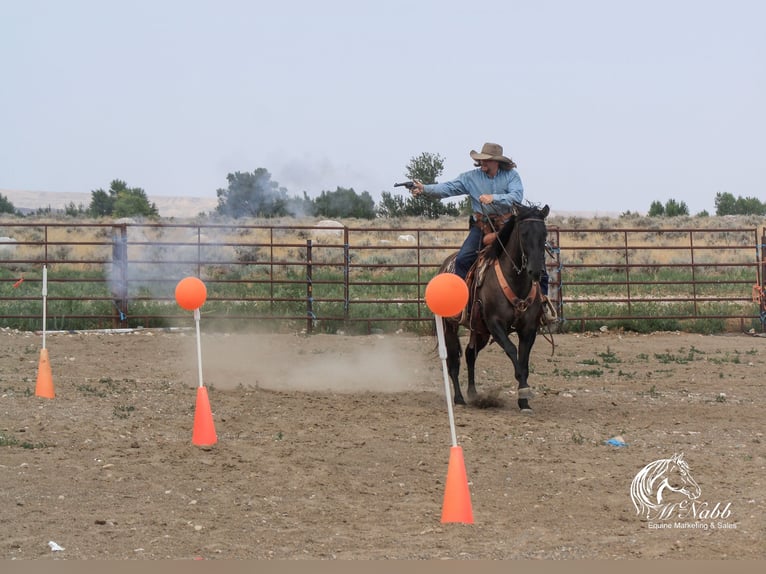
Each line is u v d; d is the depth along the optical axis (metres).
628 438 12.13
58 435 11.54
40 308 26.81
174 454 10.77
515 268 13.75
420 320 24.70
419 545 7.75
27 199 177.25
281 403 14.27
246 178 74.19
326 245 25.06
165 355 20.02
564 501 9.15
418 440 11.80
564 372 18.55
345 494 9.33
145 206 84.06
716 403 15.09
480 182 14.55
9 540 7.75
